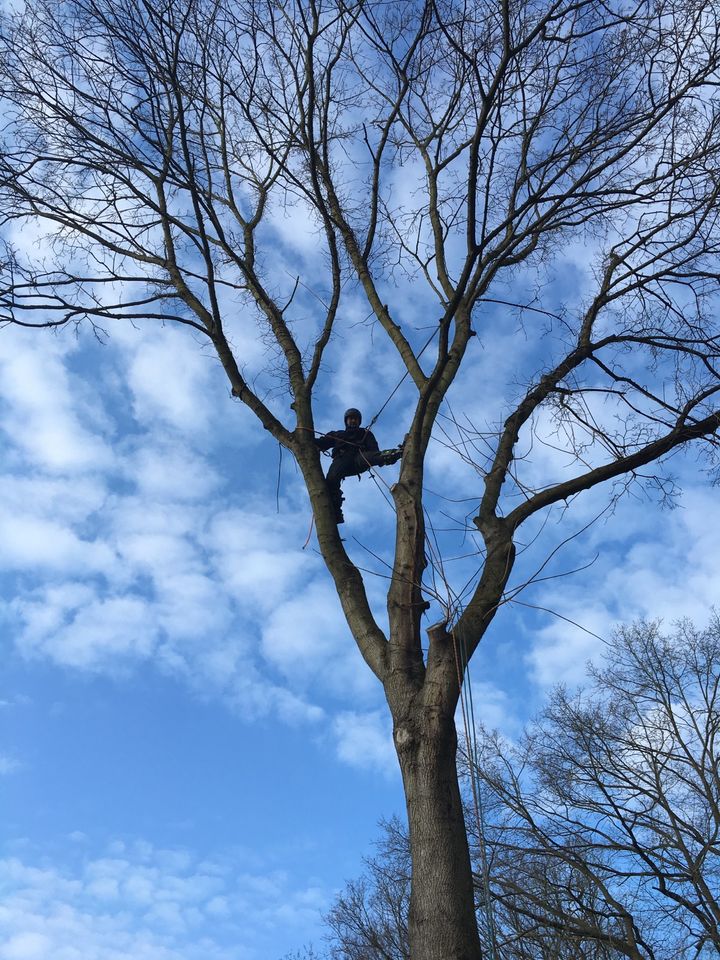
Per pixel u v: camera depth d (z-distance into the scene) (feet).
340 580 19.52
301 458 21.57
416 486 19.71
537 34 20.54
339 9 23.61
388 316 23.15
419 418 20.47
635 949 36.68
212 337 23.06
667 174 22.95
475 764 16.43
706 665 51.98
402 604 18.42
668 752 49.67
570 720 51.06
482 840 15.89
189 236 24.84
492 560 18.94
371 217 24.79
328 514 20.61
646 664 52.75
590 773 48.96
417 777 16.22
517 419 21.39
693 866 42.45
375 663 18.04
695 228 23.00
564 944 38.78
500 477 20.48
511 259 23.91
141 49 22.61
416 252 25.80
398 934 53.11
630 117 22.65
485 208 21.42
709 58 21.83
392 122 24.94
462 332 22.38
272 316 24.20
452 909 14.89
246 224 26.17
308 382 22.97
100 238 25.14
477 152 19.52
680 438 20.49
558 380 22.00
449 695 16.81
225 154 26.71
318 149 25.62
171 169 23.22
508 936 37.47
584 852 44.37
